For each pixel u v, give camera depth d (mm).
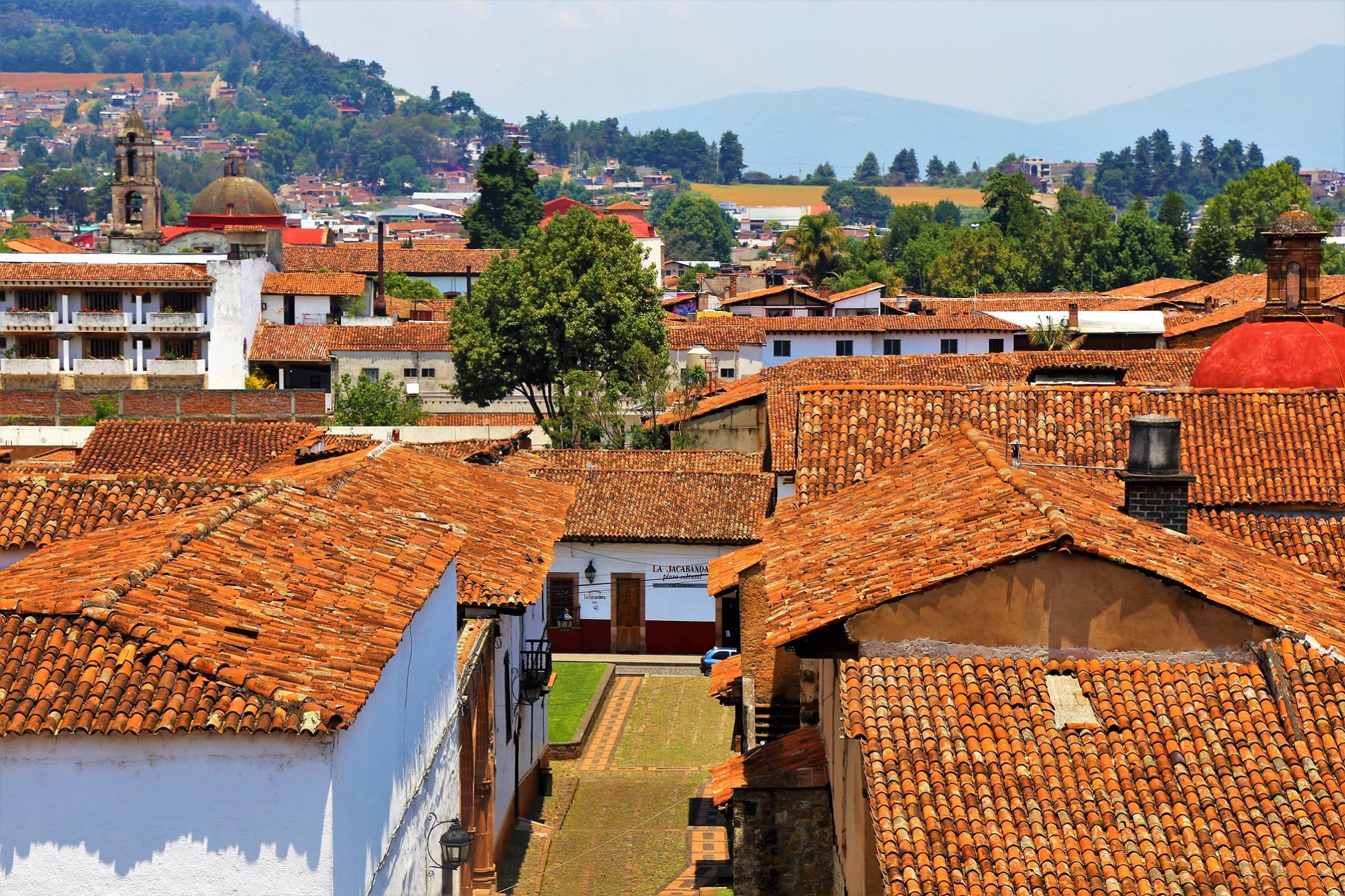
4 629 20828
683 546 71438
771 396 75375
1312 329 43344
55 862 19609
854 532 28797
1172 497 29875
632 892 39000
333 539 27031
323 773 19703
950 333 117250
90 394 84188
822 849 30391
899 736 22547
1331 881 20312
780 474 59281
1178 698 23188
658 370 100562
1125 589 23969
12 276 116688
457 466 42250
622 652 72312
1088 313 113375
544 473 73312
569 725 57781
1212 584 24969
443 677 28531
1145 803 21578
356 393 103750
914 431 36250
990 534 25312
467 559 35406
